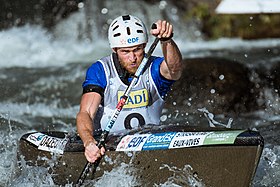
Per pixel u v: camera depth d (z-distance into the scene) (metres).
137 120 18.17
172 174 16.31
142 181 16.70
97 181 17.16
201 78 30.02
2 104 31.81
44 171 18.12
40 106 31.50
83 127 16.77
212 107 28.47
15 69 41.09
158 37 16.89
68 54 46.59
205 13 51.59
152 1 54.25
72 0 54.00
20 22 51.94
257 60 37.75
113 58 18.00
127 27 17.33
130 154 16.88
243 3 31.31
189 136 16.31
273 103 29.02
